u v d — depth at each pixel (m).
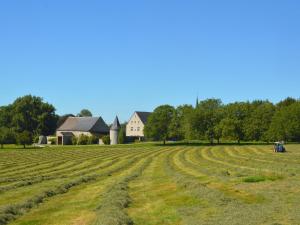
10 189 38.19
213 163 65.56
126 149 116.00
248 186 32.84
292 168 49.56
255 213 22.36
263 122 147.50
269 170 47.91
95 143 169.38
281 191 29.75
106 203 27.33
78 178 45.81
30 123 196.25
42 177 49.72
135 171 56.91
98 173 54.34
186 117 153.00
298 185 32.16
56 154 98.12
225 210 23.70
